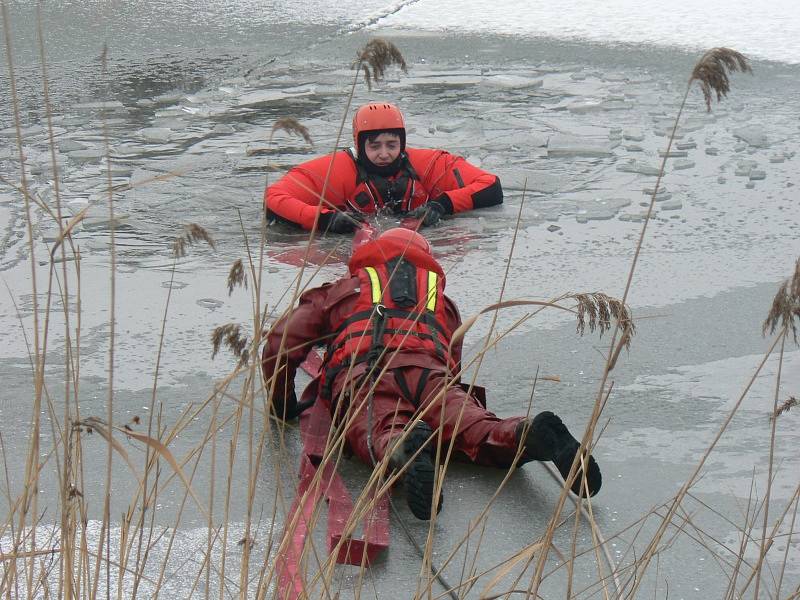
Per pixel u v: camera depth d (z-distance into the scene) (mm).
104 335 7949
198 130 14117
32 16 22188
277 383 6367
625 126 14195
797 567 5035
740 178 11930
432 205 10578
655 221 10562
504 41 20516
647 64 18312
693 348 7648
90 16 22531
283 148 13242
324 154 12984
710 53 3541
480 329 8031
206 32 21266
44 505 5543
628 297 8641
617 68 18031
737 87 16328
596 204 11047
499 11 24094
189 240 4199
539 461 5816
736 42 19984
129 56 18969
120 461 6070
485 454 5836
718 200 11180
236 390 7059
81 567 4031
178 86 16797
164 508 5570
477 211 10852
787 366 7336
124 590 4762
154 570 4953
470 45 20109
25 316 8258
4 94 15914
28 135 13602
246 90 16594
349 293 6223
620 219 10609
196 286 8953
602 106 15242
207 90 16547
